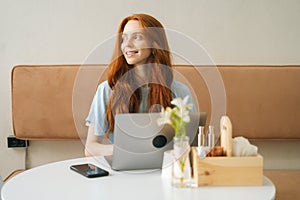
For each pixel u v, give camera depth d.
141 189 1.49
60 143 2.81
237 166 1.54
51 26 2.74
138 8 2.74
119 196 1.41
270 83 2.64
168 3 2.73
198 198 1.40
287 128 2.65
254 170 1.55
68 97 2.62
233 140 1.62
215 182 1.54
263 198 1.41
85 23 2.74
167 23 2.74
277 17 2.75
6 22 2.74
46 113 2.63
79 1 2.74
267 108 2.64
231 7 2.74
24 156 2.80
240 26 2.75
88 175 1.62
